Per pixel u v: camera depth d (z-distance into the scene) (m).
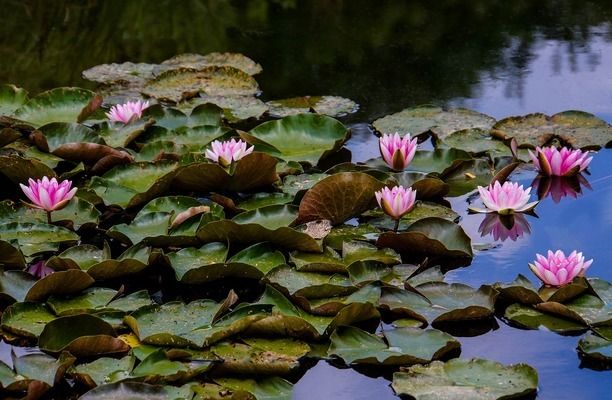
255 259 4.33
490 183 5.14
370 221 4.84
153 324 3.78
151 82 6.93
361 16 8.75
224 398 3.31
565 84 6.83
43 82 7.02
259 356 3.56
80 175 5.41
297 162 5.40
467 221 4.84
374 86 6.91
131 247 4.37
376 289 4.04
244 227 4.37
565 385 3.42
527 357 3.63
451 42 7.92
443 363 3.52
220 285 4.24
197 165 4.91
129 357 3.57
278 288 4.05
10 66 7.41
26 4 9.23
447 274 4.29
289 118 5.86
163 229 4.62
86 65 7.45
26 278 4.14
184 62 7.37
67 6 9.16
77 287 4.07
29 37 8.17
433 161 5.46
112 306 3.97
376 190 4.73
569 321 3.85
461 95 6.67
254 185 5.11
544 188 5.21
